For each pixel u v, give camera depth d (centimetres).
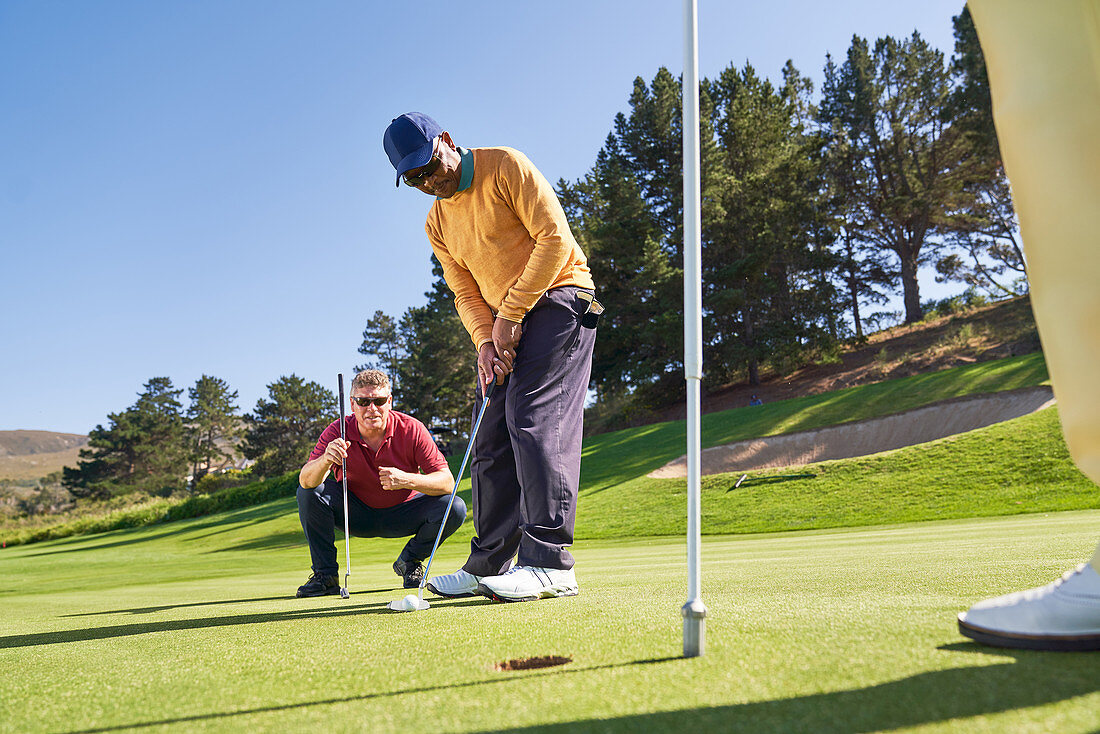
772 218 2858
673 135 3155
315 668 121
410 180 237
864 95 3369
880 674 89
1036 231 96
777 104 3067
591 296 243
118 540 2522
